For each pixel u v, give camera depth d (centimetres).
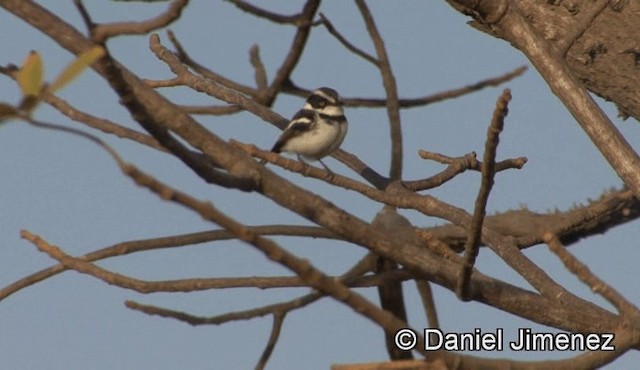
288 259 597
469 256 816
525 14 1397
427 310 1290
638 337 755
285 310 1125
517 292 891
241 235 584
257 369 1163
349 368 564
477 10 1069
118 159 542
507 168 1255
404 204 1078
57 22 690
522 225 1390
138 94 750
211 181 716
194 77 1427
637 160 1033
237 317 1095
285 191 768
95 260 1002
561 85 1055
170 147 678
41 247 860
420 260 834
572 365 739
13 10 700
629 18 1403
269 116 1414
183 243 1022
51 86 464
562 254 665
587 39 1395
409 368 571
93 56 466
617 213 1430
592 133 1047
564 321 890
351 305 609
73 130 500
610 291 678
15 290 1023
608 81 1390
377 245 815
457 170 1306
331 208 788
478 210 797
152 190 555
